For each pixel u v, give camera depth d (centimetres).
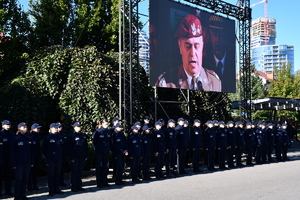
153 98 1504
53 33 1798
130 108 1182
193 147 1177
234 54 1736
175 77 1416
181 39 1455
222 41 1672
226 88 1684
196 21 1536
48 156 800
